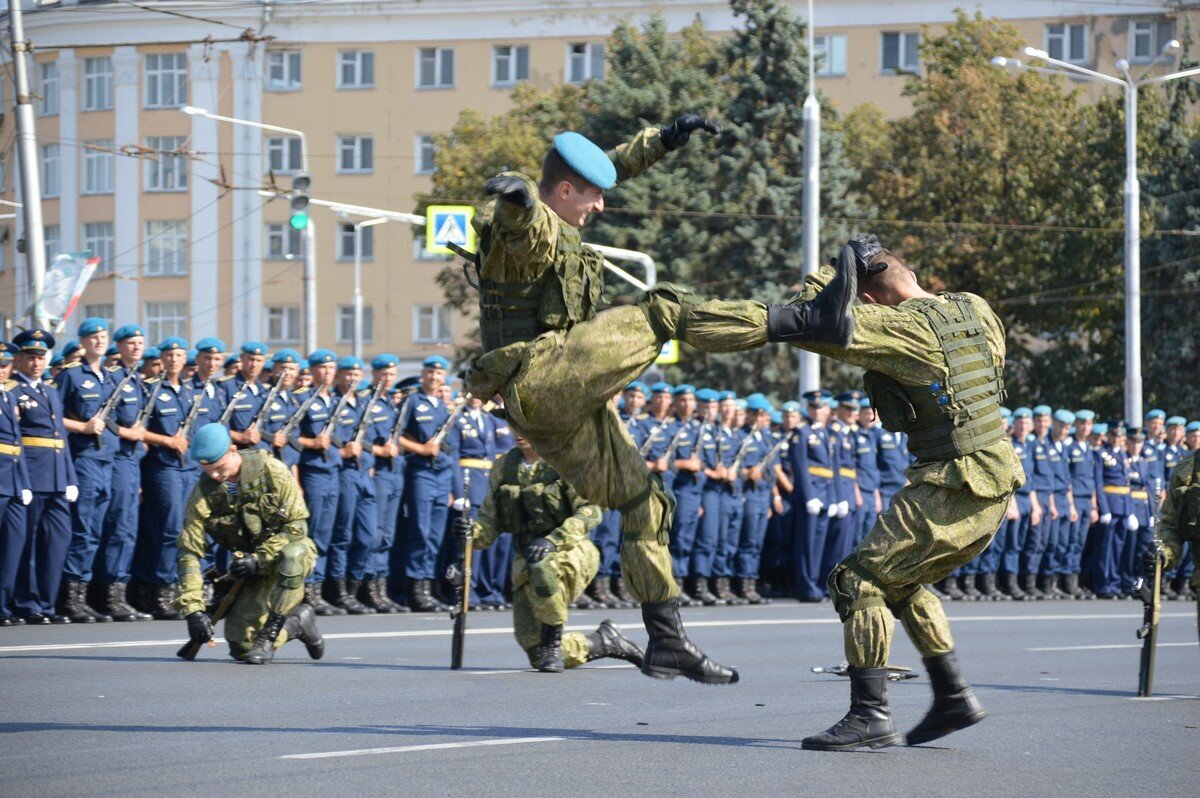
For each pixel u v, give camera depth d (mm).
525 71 49656
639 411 17781
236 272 50031
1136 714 8625
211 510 10477
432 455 15953
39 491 13188
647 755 6789
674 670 6574
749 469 18234
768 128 35344
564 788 5973
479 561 16469
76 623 13516
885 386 6680
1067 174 38656
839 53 48625
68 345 14148
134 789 5852
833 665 11102
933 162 39500
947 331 6578
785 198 34812
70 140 49406
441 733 7422
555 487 10336
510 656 11430
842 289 6195
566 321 6102
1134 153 27797
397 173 50375
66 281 19562
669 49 36281
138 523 14180
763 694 9328
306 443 15188
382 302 50938
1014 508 20297
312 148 50312
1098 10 46938
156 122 49281
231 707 8312
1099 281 38469
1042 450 20938
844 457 18797
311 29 49781
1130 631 14797
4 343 13070
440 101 50000
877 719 6938
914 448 6695
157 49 49156
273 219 50062
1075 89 40719
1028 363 40312
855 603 6805
